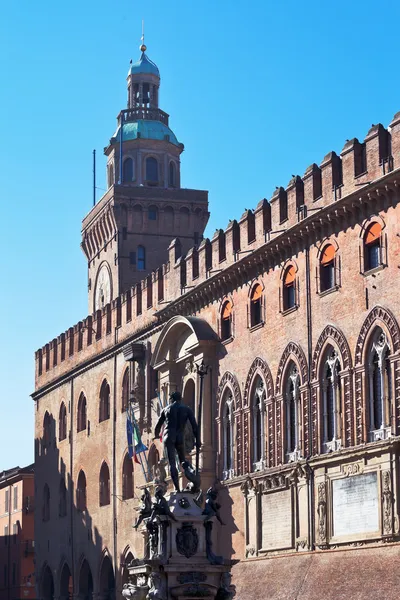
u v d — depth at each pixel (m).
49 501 126.56
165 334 92.38
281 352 77.12
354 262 69.12
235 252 84.69
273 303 78.75
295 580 70.94
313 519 71.44
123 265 118.69
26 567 149.75
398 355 64.25
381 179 65.81
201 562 45.06
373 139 67.81
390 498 63.62
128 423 101.06
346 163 70.50
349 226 70.00
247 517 79.81
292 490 74.12
